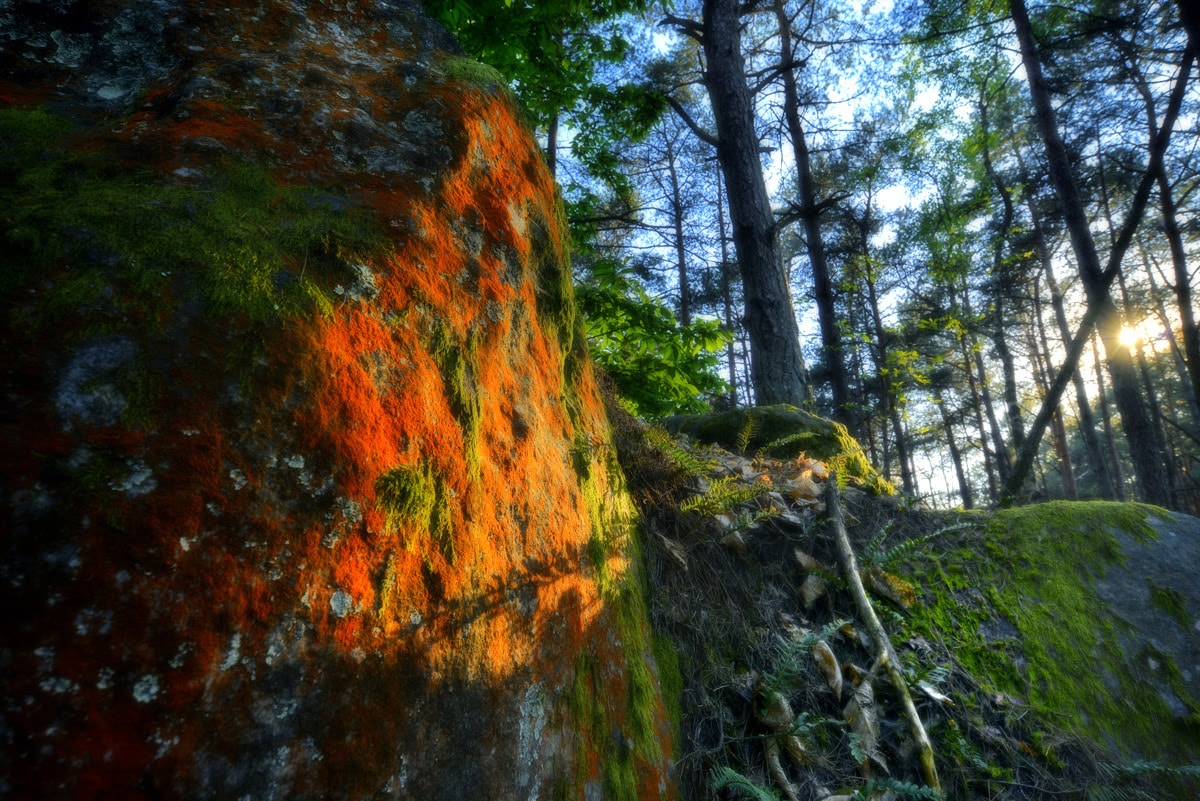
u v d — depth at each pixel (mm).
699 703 1854
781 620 2225
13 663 628
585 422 1904
